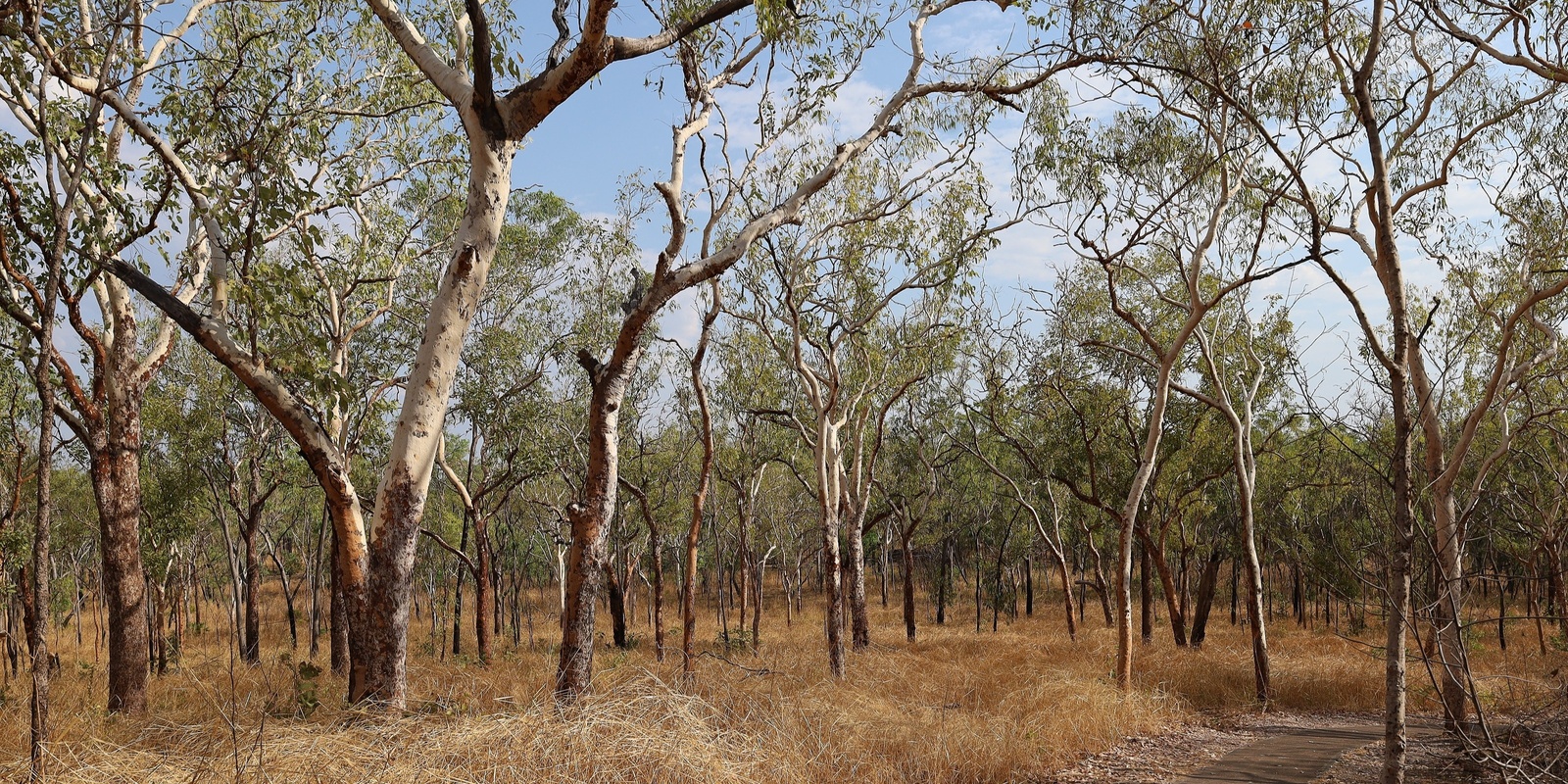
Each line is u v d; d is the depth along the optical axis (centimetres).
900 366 1997
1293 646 2167
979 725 999
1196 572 3622
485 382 1927
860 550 2100
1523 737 802
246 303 855
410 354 1822
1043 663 1756
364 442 1614
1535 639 2181
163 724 820
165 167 903
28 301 979
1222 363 1820
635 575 3394
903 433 2762
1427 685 1380
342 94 1339
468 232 855
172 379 2011
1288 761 968
